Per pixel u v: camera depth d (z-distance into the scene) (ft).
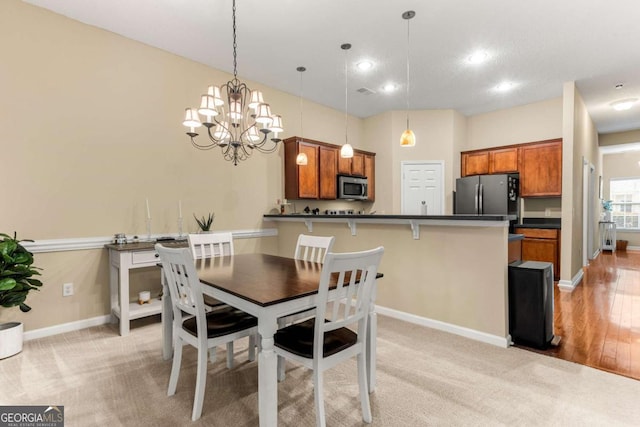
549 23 9.65
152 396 6.10
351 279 5.13
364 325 5.44
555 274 15.03
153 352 8.03
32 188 8.85
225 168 13.05
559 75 13.38
